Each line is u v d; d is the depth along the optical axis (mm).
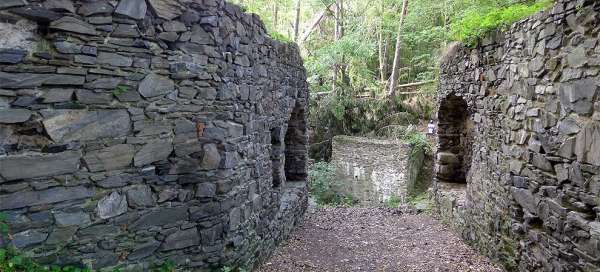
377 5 15430
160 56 3438
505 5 8492
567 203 3578
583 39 3305
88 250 3172
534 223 4230
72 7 2967
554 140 3756
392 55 17891
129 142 3330
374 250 6262
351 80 15609
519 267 4496
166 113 3520
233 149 4105
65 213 3049
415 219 8555
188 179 3711
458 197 7477
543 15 3939
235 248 4199
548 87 3861
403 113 14594
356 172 12883
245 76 4492
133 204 3402
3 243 2775
